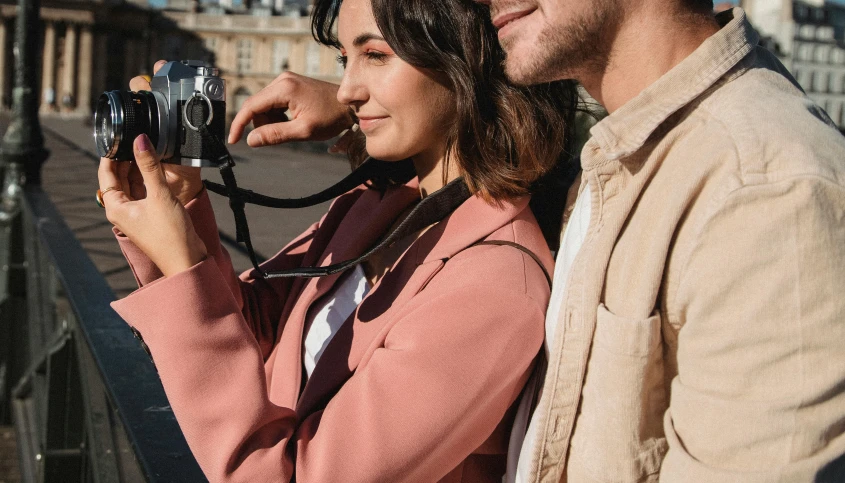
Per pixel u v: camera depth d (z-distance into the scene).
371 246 1.49
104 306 2.88
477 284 1.16
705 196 0.89
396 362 1.12
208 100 1.33
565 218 1.30
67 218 9.62
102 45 74.25
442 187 1.30
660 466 0.96
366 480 1.07
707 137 0.92
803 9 26.41
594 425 0.99
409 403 1.09
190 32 74.88
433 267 1.24
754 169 0.85
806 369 0.80
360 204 1.62
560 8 0.98
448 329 1.12
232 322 1.19
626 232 0.98
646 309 0.93
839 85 26.94
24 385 5.24
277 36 73.19
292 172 17.98
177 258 1.20
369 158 1.59
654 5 0.99
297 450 1.12
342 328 1.32
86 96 73.88
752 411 0.82
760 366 0.82
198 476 1.42
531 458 1.06
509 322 1.13
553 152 1.29
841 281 0.80
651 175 0.98
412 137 1.33
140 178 1.38
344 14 1.33
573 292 1.03
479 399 1.10
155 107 1.30
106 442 2.08
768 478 0.80
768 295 0.82
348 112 1.56
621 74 1.03
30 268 5.73
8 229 6.71
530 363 1.15
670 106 0.96
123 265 6.74
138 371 2.06
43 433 3.81
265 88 1.57
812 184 0.81
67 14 72.31
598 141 1.01
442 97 1.31
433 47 1.23
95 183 14.46
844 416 0.80
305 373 1.50
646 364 0.93
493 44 1.25
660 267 0.92
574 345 1.02
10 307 6.44
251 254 1.39
